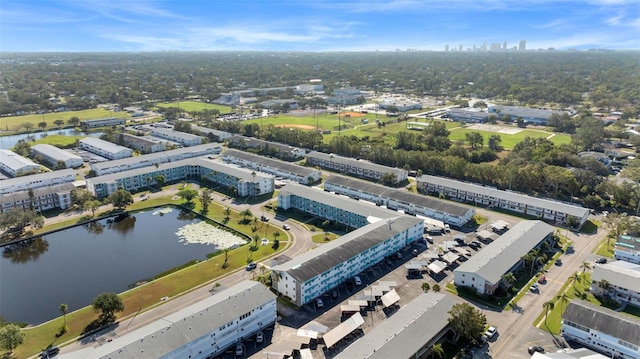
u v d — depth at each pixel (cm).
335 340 11325
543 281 14675
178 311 12238
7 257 17038
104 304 12375
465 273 14238
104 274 15600
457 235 18275
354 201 19850
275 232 18275
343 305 13175
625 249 16125
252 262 15938
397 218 17662
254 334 12025
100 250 17462
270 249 17000
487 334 11869
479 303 13562
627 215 19425
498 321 12606
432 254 16400
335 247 15188
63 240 18475
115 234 18962
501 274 14188
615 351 11069
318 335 11806
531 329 12238
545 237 17175
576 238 18050
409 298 13838
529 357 11081
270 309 12394
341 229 18900
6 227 18288
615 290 13675
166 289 14275
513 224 19462
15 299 14050
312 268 13838
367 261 15625
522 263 15525
